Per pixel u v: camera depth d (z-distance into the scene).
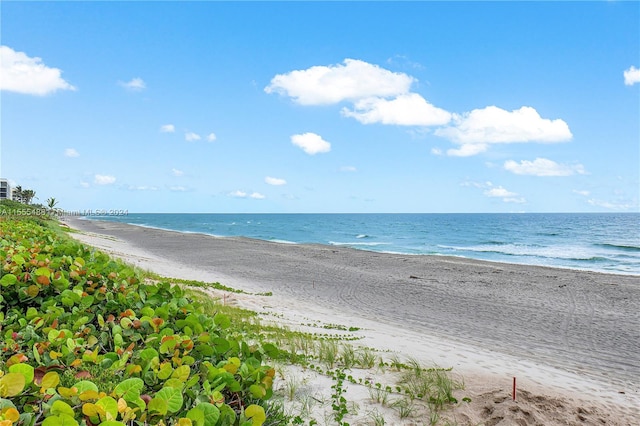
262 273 25.25
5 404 2.46
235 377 3.87
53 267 6.60
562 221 151.75
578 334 13.46
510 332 13.51
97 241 38.81
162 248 41.09
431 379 6.49
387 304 17.44
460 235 78.56
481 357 9.69
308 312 14.47
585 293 20.36
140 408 2.84
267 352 4.79
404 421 5.11
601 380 8.99
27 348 4.07
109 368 3.67
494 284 22.56
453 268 28.84
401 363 7.64
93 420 2.57
